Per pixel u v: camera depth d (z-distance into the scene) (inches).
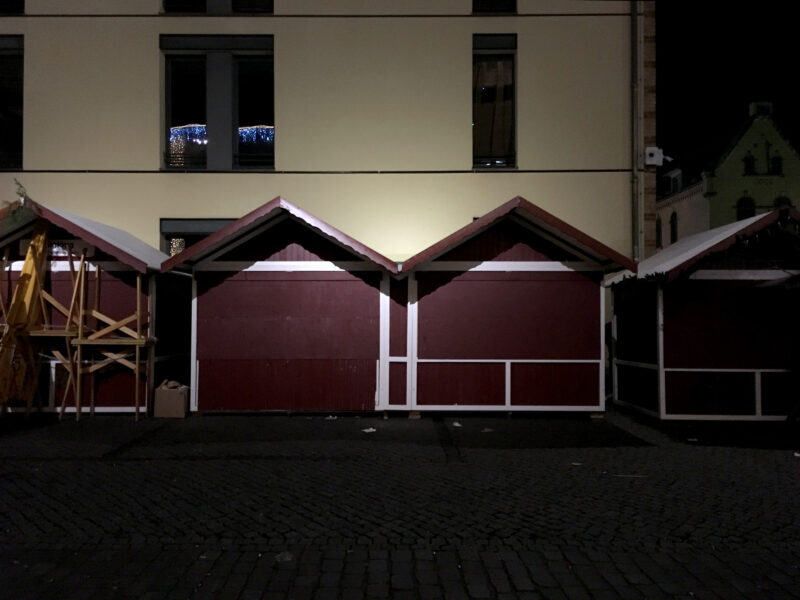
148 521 221.0
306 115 521.0
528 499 246.5
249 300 414.6
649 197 520.4
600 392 410.9
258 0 530.0
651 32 520.4
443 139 520.7
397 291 416.5
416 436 360.8
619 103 523.2
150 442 344.2
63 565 185.6
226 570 182.2
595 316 412.2
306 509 233.9
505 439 355.3
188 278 475.2
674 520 222.5
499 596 167.3
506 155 537.0
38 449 327.6
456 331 413.4
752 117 1455.5
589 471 288.0
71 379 405.7
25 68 519.2
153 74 521.7
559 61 523.2
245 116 535.5
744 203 1445.6
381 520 222.4
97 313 408.5
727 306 411.2
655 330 418.3
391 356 414.3
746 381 409.4
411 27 522.0
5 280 416.5
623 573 181.0
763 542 202.7
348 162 521.0
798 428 392.2
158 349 426.6
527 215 400.8
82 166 518.9
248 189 522.3
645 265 461.1
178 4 531.2
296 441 346.9
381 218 521.0
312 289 414.6
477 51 527.5
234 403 413.1
